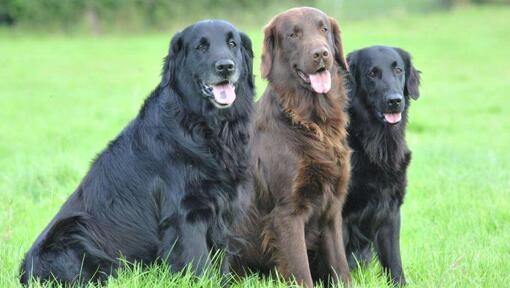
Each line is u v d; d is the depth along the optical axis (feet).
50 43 213.05
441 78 153.28
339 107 32.27
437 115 104.58
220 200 29.66
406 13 263.49
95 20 240.73
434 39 209.26
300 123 31.32
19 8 236.84
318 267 33.53
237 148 30.68
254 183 31.94
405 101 35.12
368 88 33.88
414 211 44.29
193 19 242.37
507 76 154.51
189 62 29.94
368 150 33.47
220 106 28.99
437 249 36.35
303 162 30.99
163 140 29.63
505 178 53.42
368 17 257.34
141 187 29.78
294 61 31.53
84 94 131.03
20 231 38.78
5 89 138.21
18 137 85.10
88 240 29.30
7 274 30.37
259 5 242.99
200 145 29.40
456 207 44.21
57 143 76.95
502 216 42.57
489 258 33.88
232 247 31.78
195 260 28.91
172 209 29.17
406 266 35.06
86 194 30.45
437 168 56.70
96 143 75.05
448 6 274.16
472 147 74.84
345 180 32.07
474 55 184.24
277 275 31.55
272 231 31.76
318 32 32.01
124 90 135.95
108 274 29.48
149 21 242.78
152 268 29.40
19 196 47.73
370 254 34.96
